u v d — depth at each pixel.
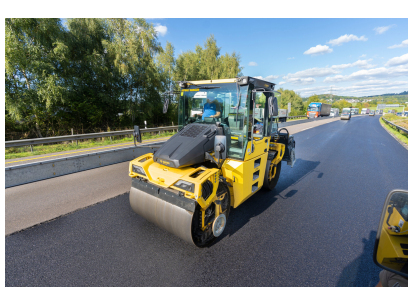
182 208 2.75
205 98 3.72
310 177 6.19
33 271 2.46
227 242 3.13
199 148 3.03
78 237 3.10
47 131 13.20
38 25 11.39
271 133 4.87
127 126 17.28
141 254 2.80
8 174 4.76
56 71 12.53
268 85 4.28
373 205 4.40
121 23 16.00
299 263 2.70
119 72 15.20
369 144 11.64
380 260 1.40
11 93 11.18
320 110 38.72
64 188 4.82
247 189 3.68
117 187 4.96
